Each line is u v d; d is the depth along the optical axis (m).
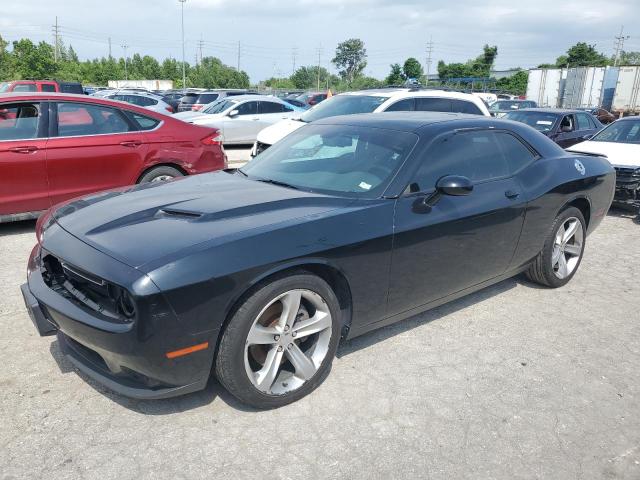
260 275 2.63
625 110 28.06
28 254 5.32
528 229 4.15
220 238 2.63
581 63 76.62
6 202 5.70
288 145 4.24
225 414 2.84
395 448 2.62
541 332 3.91
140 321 2.39
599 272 5.28
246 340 2.67
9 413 2.80
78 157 6.00
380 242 3.12
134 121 6.46
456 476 2.46
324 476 2.43
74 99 6.09
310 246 2.80
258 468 2.46
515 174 4.11
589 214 4.83
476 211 3.65
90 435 2.65
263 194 3.32
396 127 3.82
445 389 3.13
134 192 3.54
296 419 2.82
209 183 3.72
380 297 3.26
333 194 3.37
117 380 2.67
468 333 3.85
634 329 4.00
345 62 117.00
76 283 2.79
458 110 9.28
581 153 5.12
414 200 3.34
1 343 3.51
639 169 7.32
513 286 4.81
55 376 3.15
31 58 61.16
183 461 2.49
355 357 3.46
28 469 2.41
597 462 2.58
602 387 3.21
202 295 2.48
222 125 15.06
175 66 97.69
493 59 76.12
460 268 3.69
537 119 11.34
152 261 2.47
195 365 2.58
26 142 5.72
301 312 2.97
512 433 2.77
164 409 2.87
